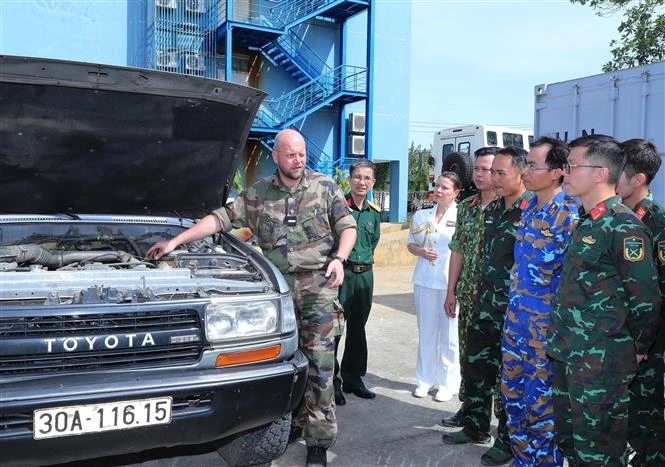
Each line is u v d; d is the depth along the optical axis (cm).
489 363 352
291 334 284
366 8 1641
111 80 306
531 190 295
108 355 243
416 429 384
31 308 234
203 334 257
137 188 372
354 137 1756
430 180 1496
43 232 358
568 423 266
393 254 1319
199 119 343
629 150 305
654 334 248
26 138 325
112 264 311
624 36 1409
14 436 225
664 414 308
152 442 246
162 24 1408
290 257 324
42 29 1298
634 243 239
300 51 1684
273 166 1638
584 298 249
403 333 647
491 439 371
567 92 631
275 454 312
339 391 424
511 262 337
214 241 381
